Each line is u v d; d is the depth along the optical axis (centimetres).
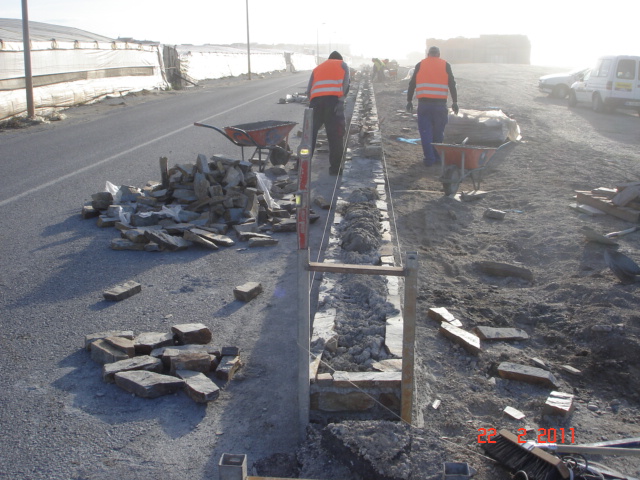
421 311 466
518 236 660
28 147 1264
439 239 657
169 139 1346
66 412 331
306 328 297
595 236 610
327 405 321
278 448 306
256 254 605
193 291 509
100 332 428
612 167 1034
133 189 787
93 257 591
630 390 366
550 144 1283
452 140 1225
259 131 915
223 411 337
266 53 5881
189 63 3516
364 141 1240
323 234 662
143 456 297
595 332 421
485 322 457
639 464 299
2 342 414
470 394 358
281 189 858
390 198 774
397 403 321
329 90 911
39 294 499
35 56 1903
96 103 2259
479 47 7869
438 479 254
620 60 1892
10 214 742
